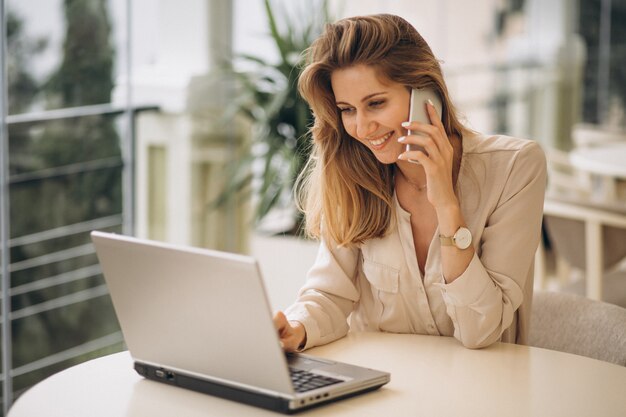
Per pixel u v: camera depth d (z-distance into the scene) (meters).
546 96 7.16
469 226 2.14
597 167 4.98
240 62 4.78
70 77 3.75
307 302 2.18
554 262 5.11
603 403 1.74
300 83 2.15
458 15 6.45
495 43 6.76
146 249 1.71
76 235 3.85
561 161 6.30
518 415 1.68
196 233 4.61
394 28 2.06
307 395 1.66
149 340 1.82
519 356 2.03
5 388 3.56
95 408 1.73
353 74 2.04
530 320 2.38
